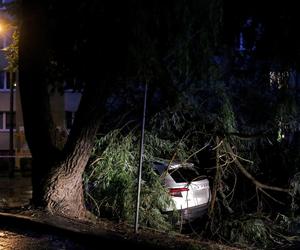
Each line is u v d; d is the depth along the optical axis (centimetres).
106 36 779
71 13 793
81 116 992
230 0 880
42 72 1002
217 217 1071
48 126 1041
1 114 3509
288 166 1123
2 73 3450
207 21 763
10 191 1759
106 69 831
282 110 1017
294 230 1079
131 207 1052
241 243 1019
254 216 1035
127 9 732
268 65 987
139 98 1066
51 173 1025
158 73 842
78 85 966
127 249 822
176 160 1118
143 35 739
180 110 1034
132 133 1084
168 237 943
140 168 909
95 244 848
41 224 933
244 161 1112
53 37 870
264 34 892
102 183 1083
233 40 925
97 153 1112
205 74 827
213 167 1079
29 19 955
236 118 1096
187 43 771
